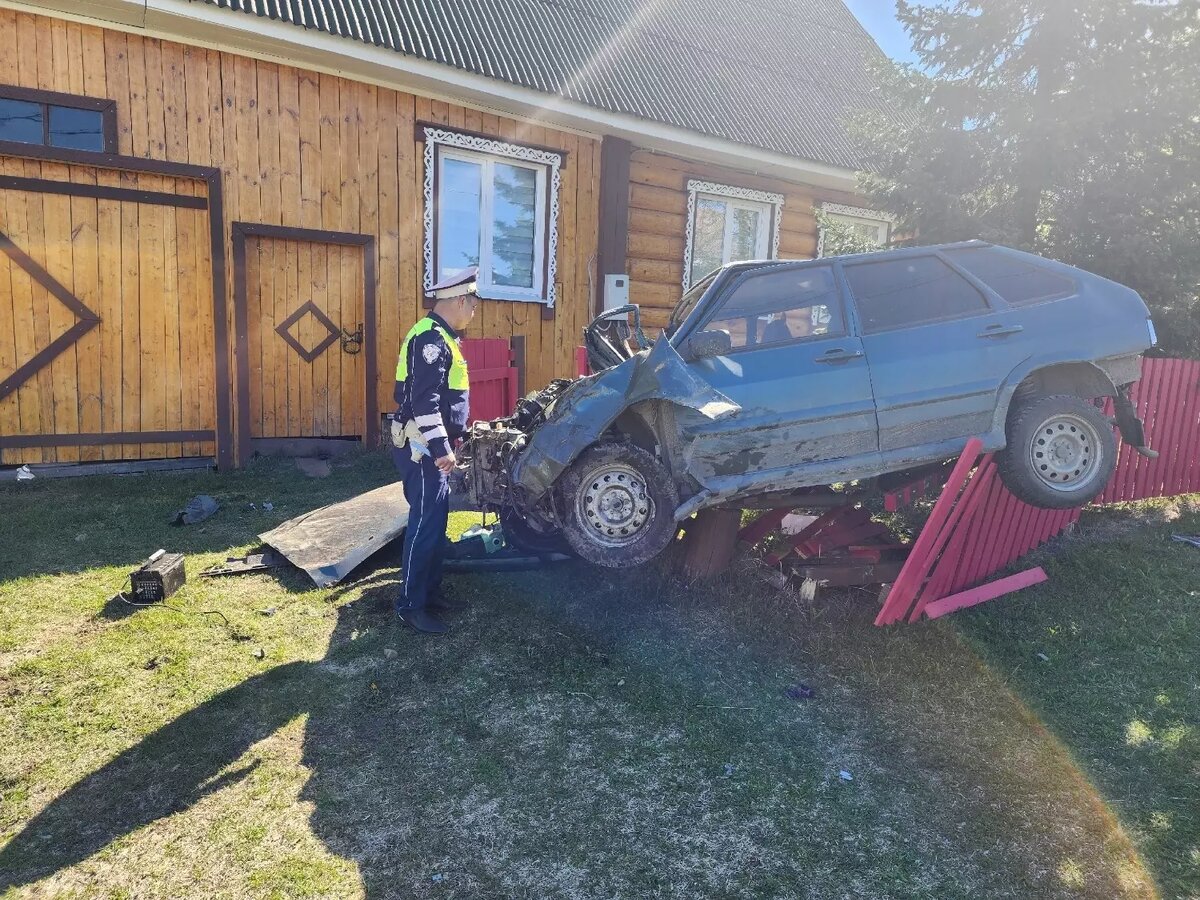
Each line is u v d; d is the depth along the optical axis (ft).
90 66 21.67
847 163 33.37
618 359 16.28
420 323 13.28
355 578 15.87
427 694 11.78
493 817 9.20
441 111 26.96
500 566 16.28
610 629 13.96
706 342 13.58
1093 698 12.06
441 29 26.63
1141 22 20.33
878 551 15.53
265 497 21.17
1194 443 20.62
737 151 31.40
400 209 26.63
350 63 24.34
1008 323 14.30
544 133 29.27
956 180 23.31
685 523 16.15
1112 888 8.25
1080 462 14.19
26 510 19.10
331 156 25.21
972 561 15.20
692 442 13.56
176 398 23.91
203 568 16.06
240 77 23.53
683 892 8.14
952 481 13.47
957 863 8.61
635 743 10.72
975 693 12.20
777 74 37.50
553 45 29.96
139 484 21.70
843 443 13.83
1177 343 22.33
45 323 22.08
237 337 24.16
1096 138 21.02
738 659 13.10
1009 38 22.45
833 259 14.66
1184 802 9.60
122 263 22.80
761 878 8.34
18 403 22.02
